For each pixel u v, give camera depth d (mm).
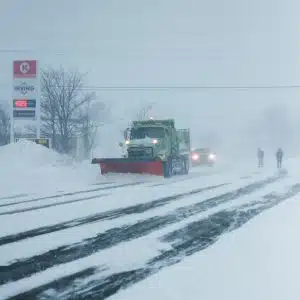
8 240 19922
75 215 26250
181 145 65250
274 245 19062
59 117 97938
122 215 26344
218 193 37688
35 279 14758
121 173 55000
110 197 34531
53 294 13430
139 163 53750
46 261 16750
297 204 31031
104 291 13602
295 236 20703
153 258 17172
